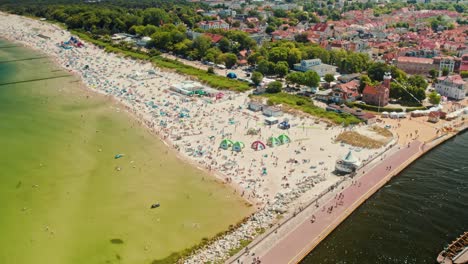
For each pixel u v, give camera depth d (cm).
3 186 15062
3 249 11769
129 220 13162
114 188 15088
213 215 13400
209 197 14462
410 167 17225
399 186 15612
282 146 18488
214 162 17050
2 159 17112
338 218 13175
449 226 13250
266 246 11812
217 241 12094
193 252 11675
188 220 13150
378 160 17312
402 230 13012
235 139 19300
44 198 14400
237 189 14938
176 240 12200
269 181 15412
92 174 16100
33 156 17462
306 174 15950
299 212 13425
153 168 16625
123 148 18475
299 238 12188
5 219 13138
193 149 18300
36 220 13138
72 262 11312
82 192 14800
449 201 14662
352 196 14500
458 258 11500
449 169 17088
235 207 13838
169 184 15375
